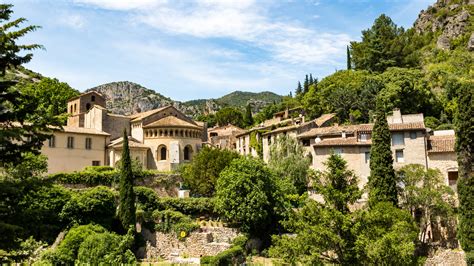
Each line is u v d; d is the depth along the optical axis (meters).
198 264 47.88
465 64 136.25
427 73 130.75
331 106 107.50
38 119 18.19
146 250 52.78
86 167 65.00
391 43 135.88
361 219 27.62
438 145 58.72
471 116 43.09
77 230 45.69
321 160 64.06
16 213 17.11
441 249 45.56
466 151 42.84
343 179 30.06
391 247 25.48
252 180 56.31
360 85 108.81
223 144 118.25
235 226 56.72
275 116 130.62
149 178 66.12
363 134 64.69
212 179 64.12
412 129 58.28
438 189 47.81
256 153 93.56
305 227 28.05
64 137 68.62
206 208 59.66
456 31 165.88
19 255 17.64
